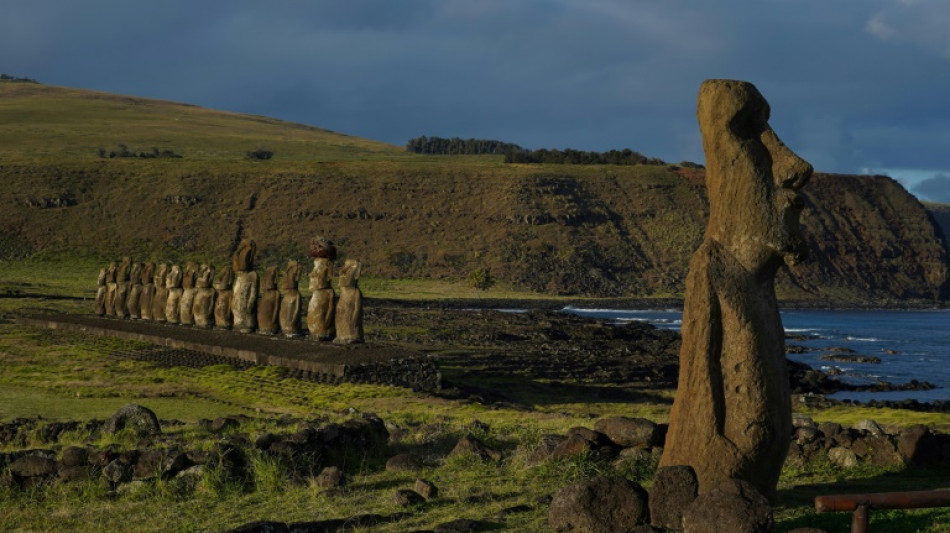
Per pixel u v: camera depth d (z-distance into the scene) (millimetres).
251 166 151375
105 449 13906
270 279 43625
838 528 9711
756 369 10930
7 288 85125
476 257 133000
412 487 13172
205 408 28109
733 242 11367
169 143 188750
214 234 131500
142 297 55062
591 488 10234
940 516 9859
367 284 121188
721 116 11539
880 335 88938
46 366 37344
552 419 25094
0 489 13070
